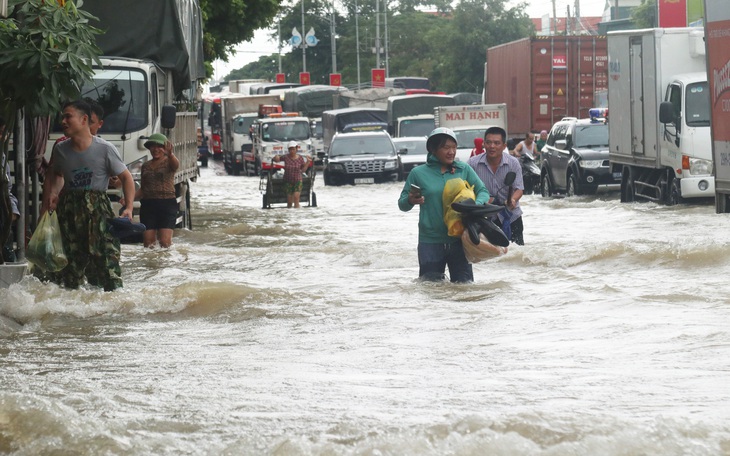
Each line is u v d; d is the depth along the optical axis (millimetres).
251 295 15172
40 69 14867
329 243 25594
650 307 13273
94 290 15297
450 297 14672
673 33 36031
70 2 15719
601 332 11703
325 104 93500
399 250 21047
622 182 40031
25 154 18000
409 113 77250
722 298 13742
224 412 8352
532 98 59469
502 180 19094
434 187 15414
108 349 11906
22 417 7875
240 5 61469
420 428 7289
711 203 35375
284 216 37688
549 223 30531
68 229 15375
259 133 72750
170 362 10930
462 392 8945
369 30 175250
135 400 8898
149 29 27828
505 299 14367
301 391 9195
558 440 6895
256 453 6957
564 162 44969
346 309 14148
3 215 15602
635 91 38094
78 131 15352
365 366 10383
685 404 8164
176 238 27797
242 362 10828
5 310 14391
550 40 59156
